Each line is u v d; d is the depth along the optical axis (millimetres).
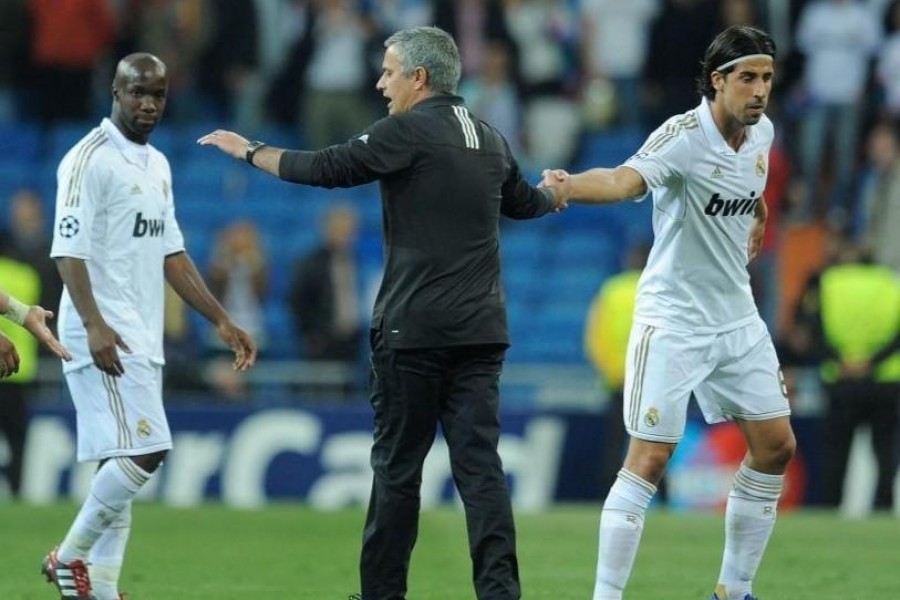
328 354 58469
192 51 74812
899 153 68000
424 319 25984
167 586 32906
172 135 74625
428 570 35719
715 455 53000
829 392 51156
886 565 36781
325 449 53938
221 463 53938
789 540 41375
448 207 26031
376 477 26766
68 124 74250
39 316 25625
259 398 57875
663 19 70375
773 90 70625
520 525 44844
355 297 59188
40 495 53188
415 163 25953
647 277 27297
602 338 51844
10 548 38562
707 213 26531
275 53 79125
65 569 28109
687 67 70438
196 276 29562
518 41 72188
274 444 54031
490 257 26484
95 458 28094
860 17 68812
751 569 27953
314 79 70188
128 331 27984
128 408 27891
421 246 26062
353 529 43688
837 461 51500
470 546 26234
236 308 59188
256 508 49500
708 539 42031
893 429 51156
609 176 26016
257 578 34250
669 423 26719
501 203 27359
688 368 26797
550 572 35438
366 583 26875
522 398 61406
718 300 26969
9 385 52062
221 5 74625
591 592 32375
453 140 26109
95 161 27766
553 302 68750
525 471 54562
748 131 26734
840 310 50875
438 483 53250
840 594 32094
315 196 73125
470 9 71938
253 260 59812
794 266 66188
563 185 25703
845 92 68750
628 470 26812
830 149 68938
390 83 26609
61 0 72875
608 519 26516
